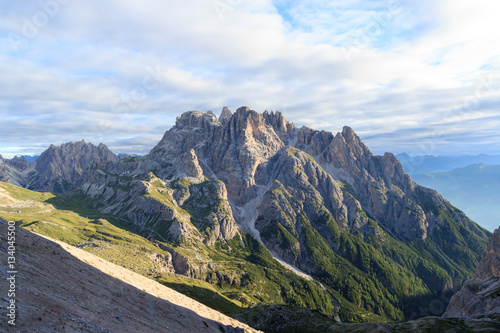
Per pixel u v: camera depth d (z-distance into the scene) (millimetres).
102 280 70875
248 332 113812
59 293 46938
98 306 52312
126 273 96625
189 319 84938
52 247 71188
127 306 64125
